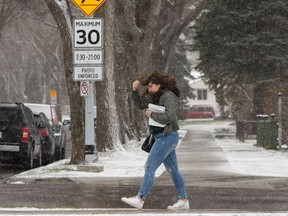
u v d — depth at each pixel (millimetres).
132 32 93312
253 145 83062
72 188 35719
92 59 46562
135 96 28406
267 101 100312
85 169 46094
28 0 119562
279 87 96500
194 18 111250
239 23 105250
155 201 31234
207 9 109750
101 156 62750
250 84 109625
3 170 55719
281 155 63000
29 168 56750
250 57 105188
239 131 101688
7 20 132750
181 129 151250
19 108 55969
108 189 35406
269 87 104375
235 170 47750
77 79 46656
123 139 87625
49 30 192750
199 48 111000
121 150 69688
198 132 133125
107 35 69250
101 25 46531
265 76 106375
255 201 31141
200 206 29516
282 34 104375
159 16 109500
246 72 107125
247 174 44406
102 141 68938
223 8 105688
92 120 48406
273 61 103875
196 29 110625
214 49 109812
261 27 106062
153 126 27484
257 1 103500
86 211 26828
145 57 96125
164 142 27375
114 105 70125
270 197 32562
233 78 113062
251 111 114312
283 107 71375
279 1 101750
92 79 46688
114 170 46969
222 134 124000
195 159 58781
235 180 40562
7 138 55500
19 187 36000
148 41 95688
